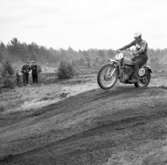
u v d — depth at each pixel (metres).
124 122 6.48
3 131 10.52
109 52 92.94
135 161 4.59
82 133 6.57
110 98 8.77
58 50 111.81
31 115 12.05
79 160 5.12
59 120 8.59
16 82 27.06
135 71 9.41
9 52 89.75
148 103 7.37
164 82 18.80
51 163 5.32
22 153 6.48
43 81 27.81
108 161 4.83
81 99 10.45
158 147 4.80
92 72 39.78
